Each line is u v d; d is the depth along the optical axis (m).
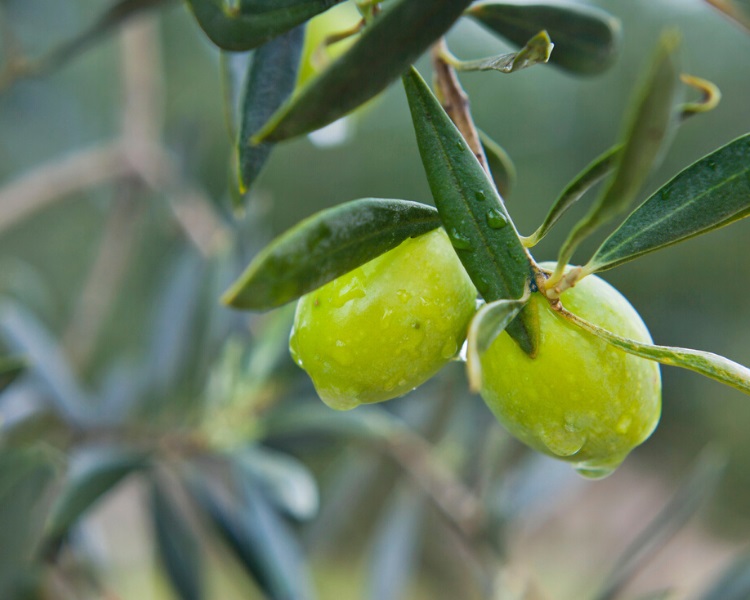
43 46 0.44
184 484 0.36
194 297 0.38
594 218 0.23
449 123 0.23
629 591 0.88
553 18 0.28
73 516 0.32
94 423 0.36
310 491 0.34
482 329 0.22
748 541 1.17
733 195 0.24
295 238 0.22
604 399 0.24
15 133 0.60
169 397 0.37
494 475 0.39
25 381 0.36
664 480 1.08
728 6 0.26
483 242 0.23
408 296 0.24
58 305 0.85
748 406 1.20
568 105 1.11
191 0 0.23
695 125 1.08
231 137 0.27
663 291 1.21
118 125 0.67
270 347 0.38
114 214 0.56
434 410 0.42
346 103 0.22
